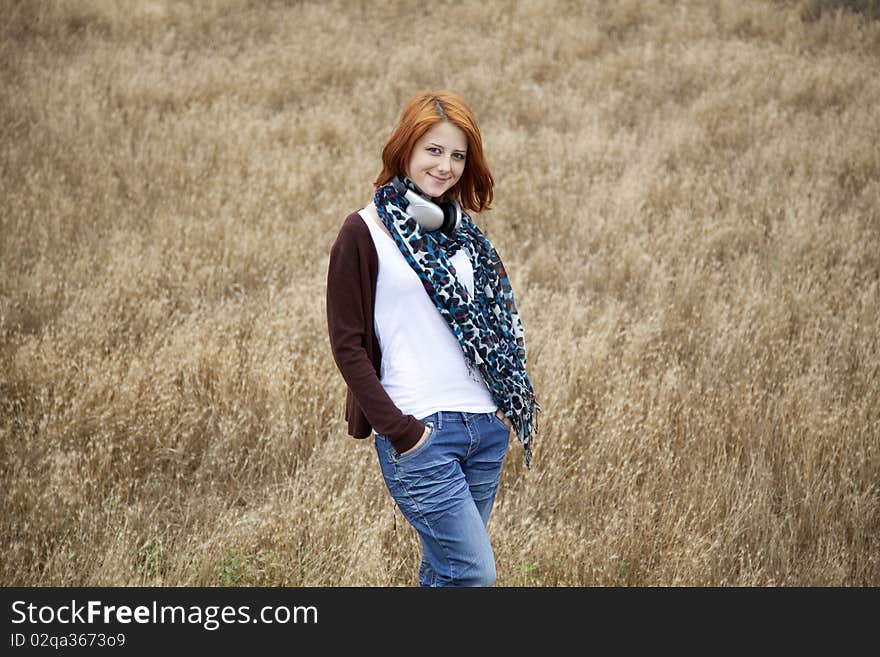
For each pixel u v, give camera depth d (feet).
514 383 12.89
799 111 48.08
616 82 54.08
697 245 31.65
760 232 32.81
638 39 61.98
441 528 12.24
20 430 19.89
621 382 22.08
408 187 12.32
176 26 60.44
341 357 11.84
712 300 27.25
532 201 35.50
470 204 13.20
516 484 19.38
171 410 20.35
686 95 51.65
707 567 16.52
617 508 18.37
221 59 53.67
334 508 17.26
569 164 40.34
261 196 34.68
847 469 19.03
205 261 29.01
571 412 21.17
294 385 21.30
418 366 12.25
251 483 19.34
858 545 17.69
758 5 65.51
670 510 17.75
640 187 36.47
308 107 47.78
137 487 18.81
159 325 24.95
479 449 12.73
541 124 47.21
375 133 44.55
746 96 48.70
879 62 54.75
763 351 24.49
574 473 19.35
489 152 40.93
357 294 11.89
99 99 44.55
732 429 20.81
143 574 16.11
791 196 35.76
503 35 61.77
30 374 21.20
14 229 29.99
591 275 30.12
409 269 12.09
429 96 12.33
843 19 61.72
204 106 45.68
